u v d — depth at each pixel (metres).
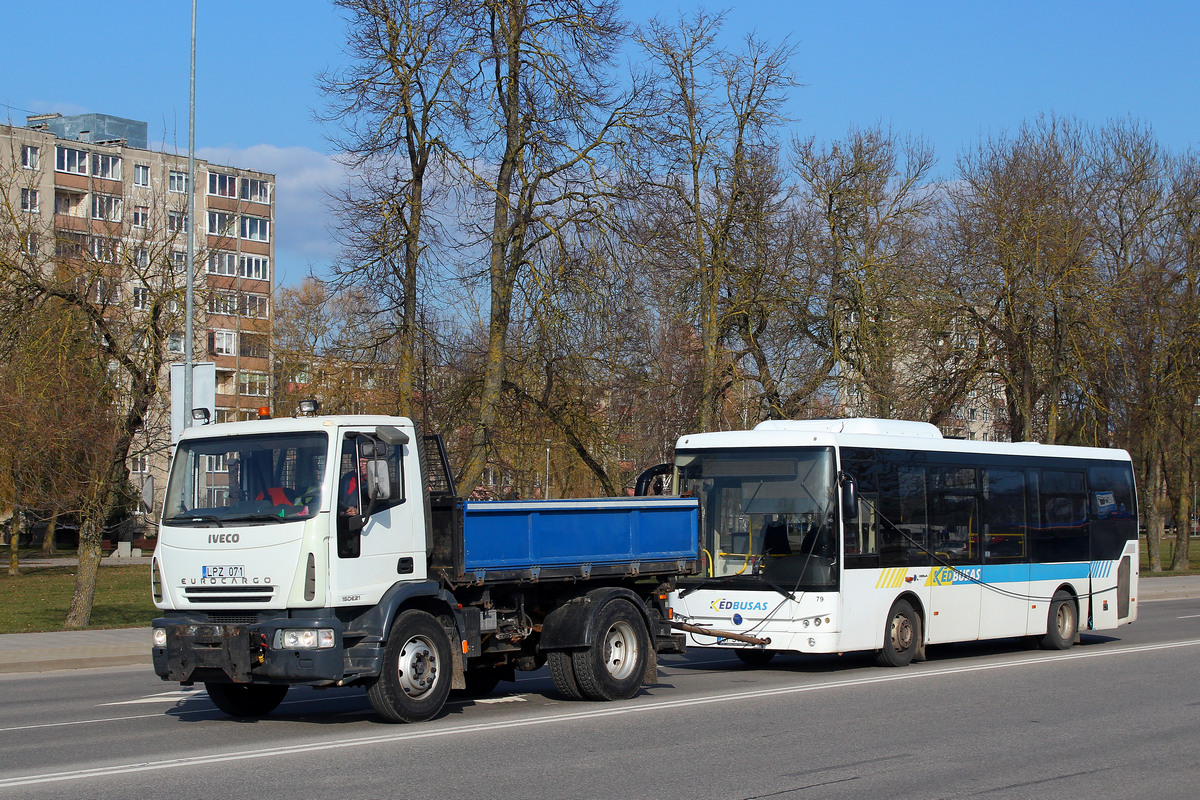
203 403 19.91
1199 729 10.39
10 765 8.55
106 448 23.05
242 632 9.88
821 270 31.22
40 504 24.30
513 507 11.20
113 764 8.54
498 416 26.03
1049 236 33.00
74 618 23.61
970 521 17.30
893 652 15.72
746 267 30.14
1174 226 39.66
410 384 24.14
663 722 10.57
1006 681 13.87
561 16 23.03
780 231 30.80
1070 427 37.53
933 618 16.41
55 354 22.53
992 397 35.75
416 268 23.73
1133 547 20.55
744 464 15.62
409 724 10.48
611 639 12.12
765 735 9.88
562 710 11.34
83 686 14.43
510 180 23.55
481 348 27.58
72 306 23.02
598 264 22.52
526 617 11.73
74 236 23.95
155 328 23.86
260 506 10.27
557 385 26.92
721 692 12.84
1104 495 20.08
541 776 8.06
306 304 47.06
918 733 10.05
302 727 10.50
